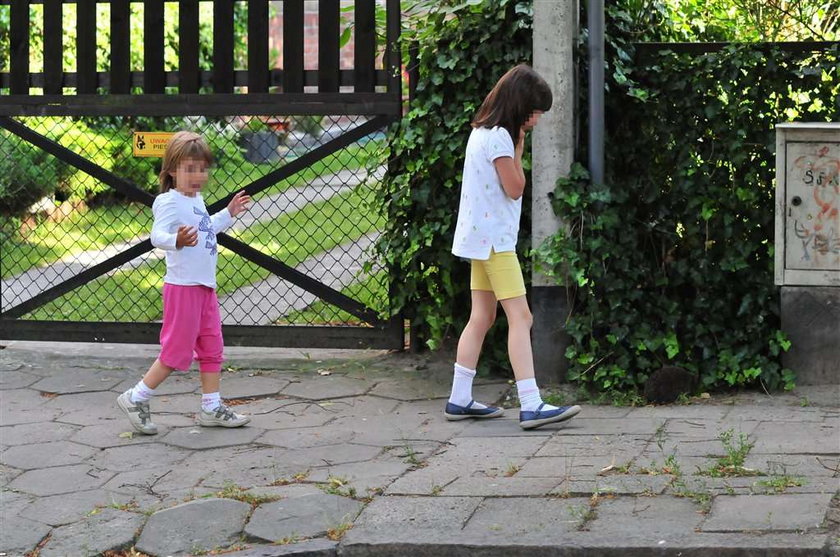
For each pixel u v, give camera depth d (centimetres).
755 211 623
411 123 654
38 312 841
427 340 693
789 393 591
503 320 646
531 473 469
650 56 632
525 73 535
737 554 377
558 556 391
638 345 604
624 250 621
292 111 695
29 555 423
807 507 406
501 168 532
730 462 461
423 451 517
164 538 431
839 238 579
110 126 1119
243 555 411
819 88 609
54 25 719
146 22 708
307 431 559
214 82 706
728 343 612
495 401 606
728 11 716
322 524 430
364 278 847
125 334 722
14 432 568
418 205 661
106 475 503
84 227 1098
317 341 699
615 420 552
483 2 634
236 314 822
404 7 674
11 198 954
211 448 538
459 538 404
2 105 721
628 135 638
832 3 696
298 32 691
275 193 1382
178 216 548
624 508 421
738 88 616
